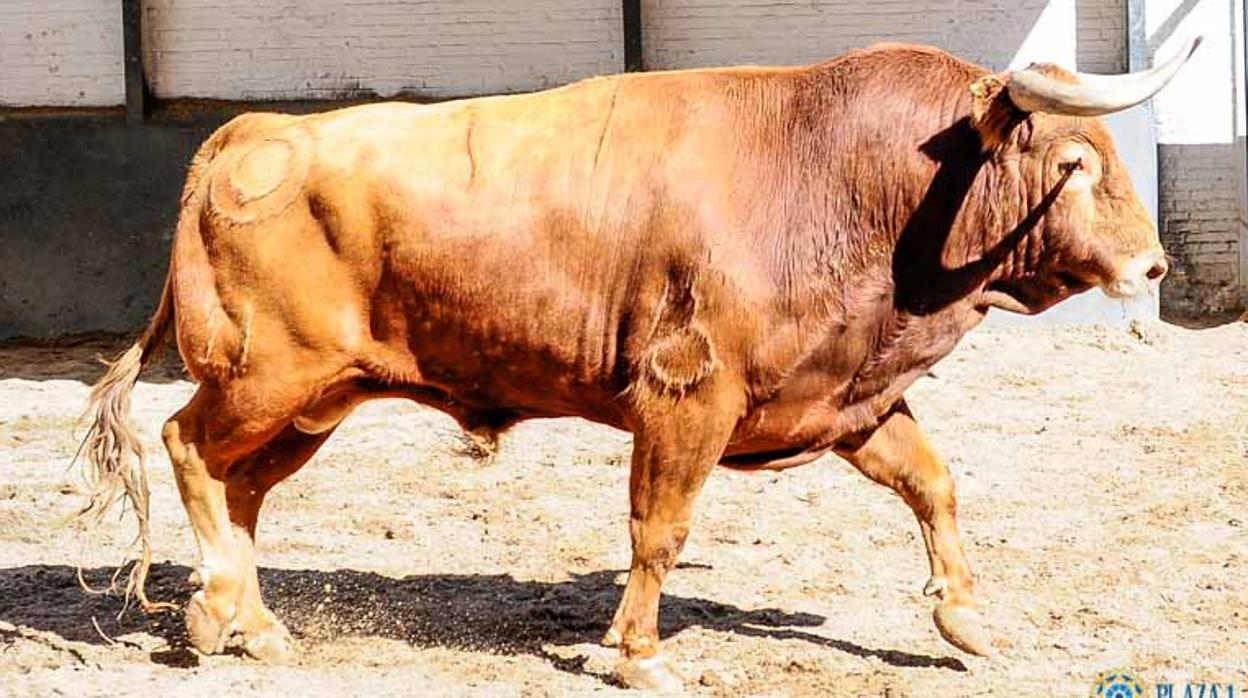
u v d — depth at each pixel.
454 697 6.04
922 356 6.27
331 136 6.32
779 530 8.44
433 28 15.38
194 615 6.48
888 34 15.05
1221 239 14.94
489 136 6.29
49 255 15.16
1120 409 11.27
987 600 7.25
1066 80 6.02
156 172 15.14
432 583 7.64
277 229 6.26
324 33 15.43
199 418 6.49
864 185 6.09
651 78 6.40
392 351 6.37
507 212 6.17
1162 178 14.92
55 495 9.27
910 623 7.00
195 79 15.45
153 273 15.17
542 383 6.33
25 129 15.09
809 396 6.18
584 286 6.16
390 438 10.59
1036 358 12.84
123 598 7.43
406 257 6.20
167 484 9.54
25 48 15.49
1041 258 6.21
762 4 15.14
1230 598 7.25
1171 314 14.93
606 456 10.10
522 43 15.34
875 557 8.00
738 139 6.20
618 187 6.14
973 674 6.32
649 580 6.13
